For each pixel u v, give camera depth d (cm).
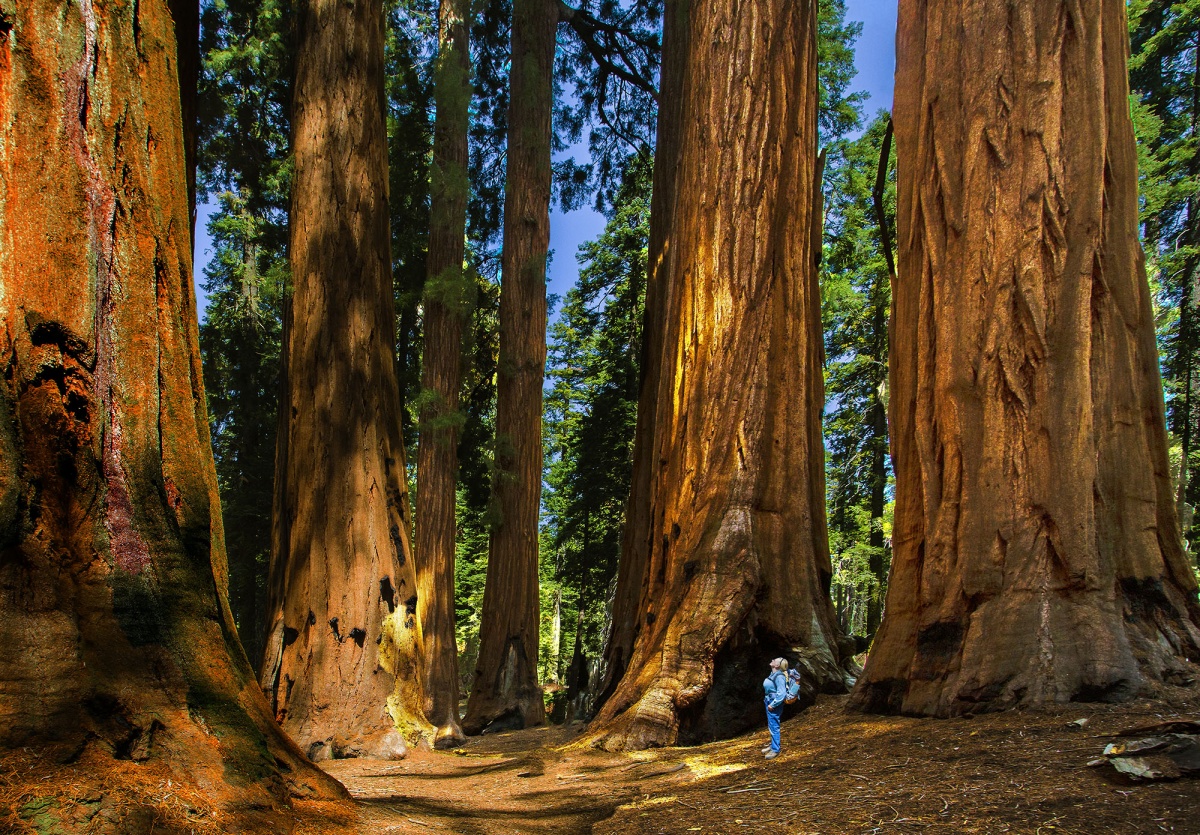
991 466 671
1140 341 689
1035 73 706
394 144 2081
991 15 733
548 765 810
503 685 1698
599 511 2931
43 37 332
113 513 337
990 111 722
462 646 4053
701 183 1078
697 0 1134
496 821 541
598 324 3070
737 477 977
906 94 824
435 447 1689
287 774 398
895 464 787
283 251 2062
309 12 1295
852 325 2619
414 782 827
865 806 456
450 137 1752
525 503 1811
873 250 2556
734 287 1034
